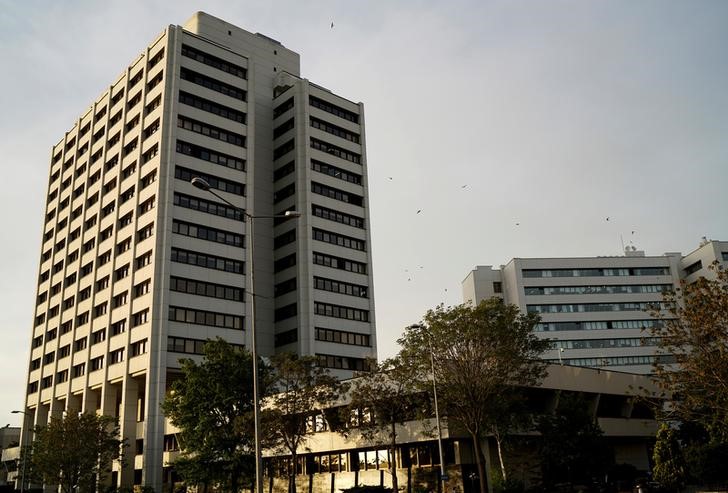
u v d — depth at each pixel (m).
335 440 59.22
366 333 92.38
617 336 121.44
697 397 35.12
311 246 89.88
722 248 120.56
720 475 43.88
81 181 99.81
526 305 122.19
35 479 67.19
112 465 77.62
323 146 97.00
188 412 52.81
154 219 78.19
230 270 81.81
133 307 78.12
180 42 86.69
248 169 87.19
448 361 44.31
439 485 49.69
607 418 63.38
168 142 81.25
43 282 103.81
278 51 105.75
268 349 87.44
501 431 48.75
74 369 88.38
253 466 52.03
